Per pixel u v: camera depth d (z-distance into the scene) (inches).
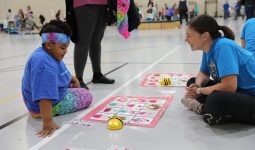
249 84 83.4
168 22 601.9
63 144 73.8
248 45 109.1
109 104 104.0
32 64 84.8
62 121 89.7
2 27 675.4
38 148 72.1
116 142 73.9
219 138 74.9
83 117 92.4
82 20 126.3
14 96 120.1
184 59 195.0
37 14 785.6
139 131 80.5
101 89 126.8
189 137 75.9
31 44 346.9
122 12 133.1
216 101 78.7
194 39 84.3
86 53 129.2
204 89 87.1
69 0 126.6
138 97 111.8
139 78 144.7
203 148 69.6
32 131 82.9
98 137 77.3
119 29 135.6
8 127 86.4
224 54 80.4
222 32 87.5
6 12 764.0
